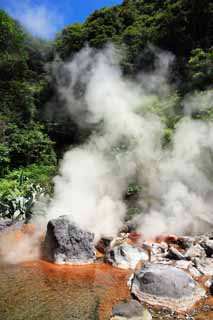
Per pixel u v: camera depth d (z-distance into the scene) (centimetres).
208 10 1238
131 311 324
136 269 470
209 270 464
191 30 1306
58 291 385
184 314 341
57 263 484
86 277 435
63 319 318
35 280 418
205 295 383
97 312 334
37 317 321
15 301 356
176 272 400
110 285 409
